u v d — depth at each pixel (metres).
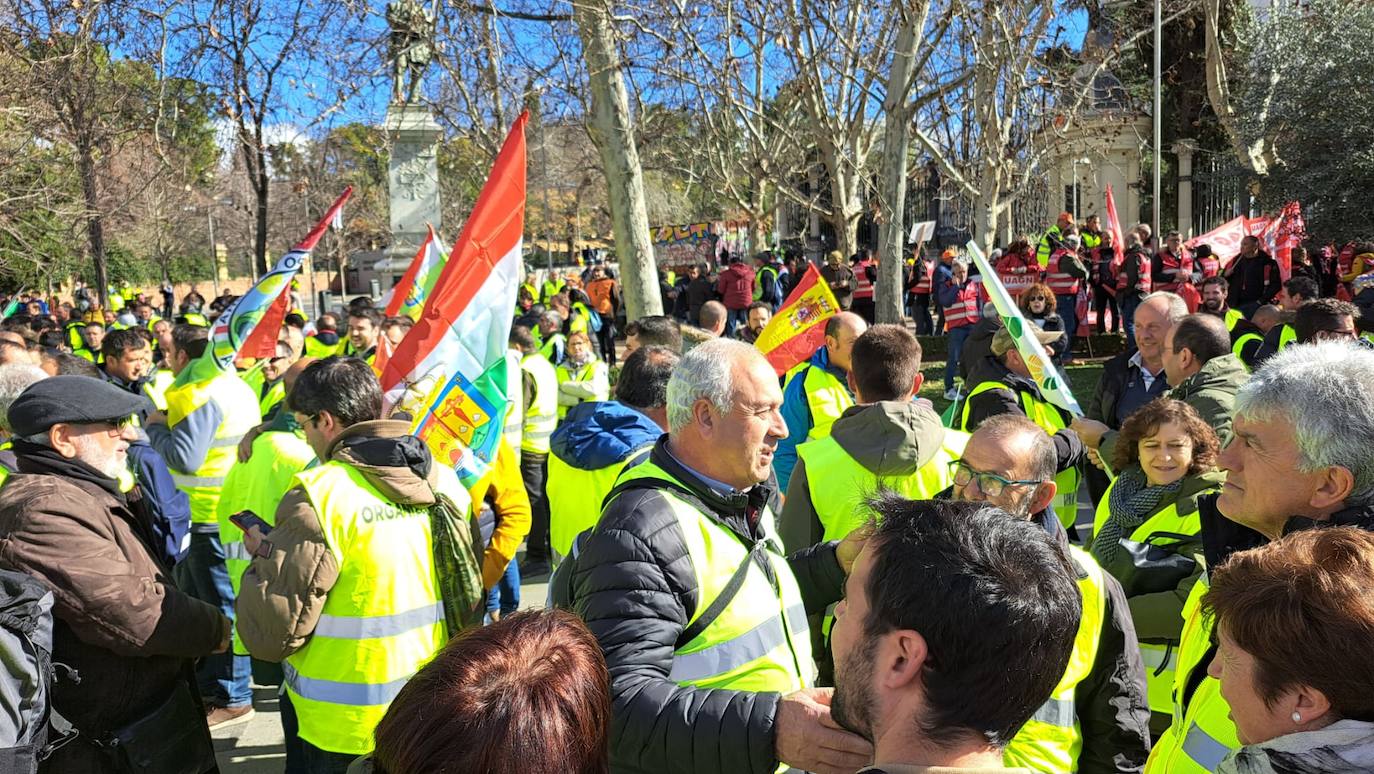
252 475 4.10
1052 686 1.46
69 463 2.77
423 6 10.16
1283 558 1.70
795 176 23.50
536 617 1.49
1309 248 18.64
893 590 1.44
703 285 18.30
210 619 2.92
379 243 45.44
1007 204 16.84
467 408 3.79
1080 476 5.08
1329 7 19.77
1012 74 12.73
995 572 1.42
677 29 9.59
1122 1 17.56
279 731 4.80
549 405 6.96
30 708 2.24
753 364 2.34
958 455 3.49
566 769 1.31
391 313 6.61
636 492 2.28
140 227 30.39
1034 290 9.09
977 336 5.29
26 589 2.29
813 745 1.77
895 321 11.47
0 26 10.09
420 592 2.96
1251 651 1.66
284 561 2.77
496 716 1.29
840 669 1.54
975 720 1.40
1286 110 19.52
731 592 2.23
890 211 11.95
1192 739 2.13
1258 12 22.03
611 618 2.08
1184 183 23.72
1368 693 1.54
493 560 3.90
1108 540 3.20
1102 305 16.09
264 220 14.20
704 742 1.84
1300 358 2.27
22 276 20.34
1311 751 1.55
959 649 1.38
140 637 2.67
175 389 5.00
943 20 12.00
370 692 2.85
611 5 8.78
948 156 19.62
